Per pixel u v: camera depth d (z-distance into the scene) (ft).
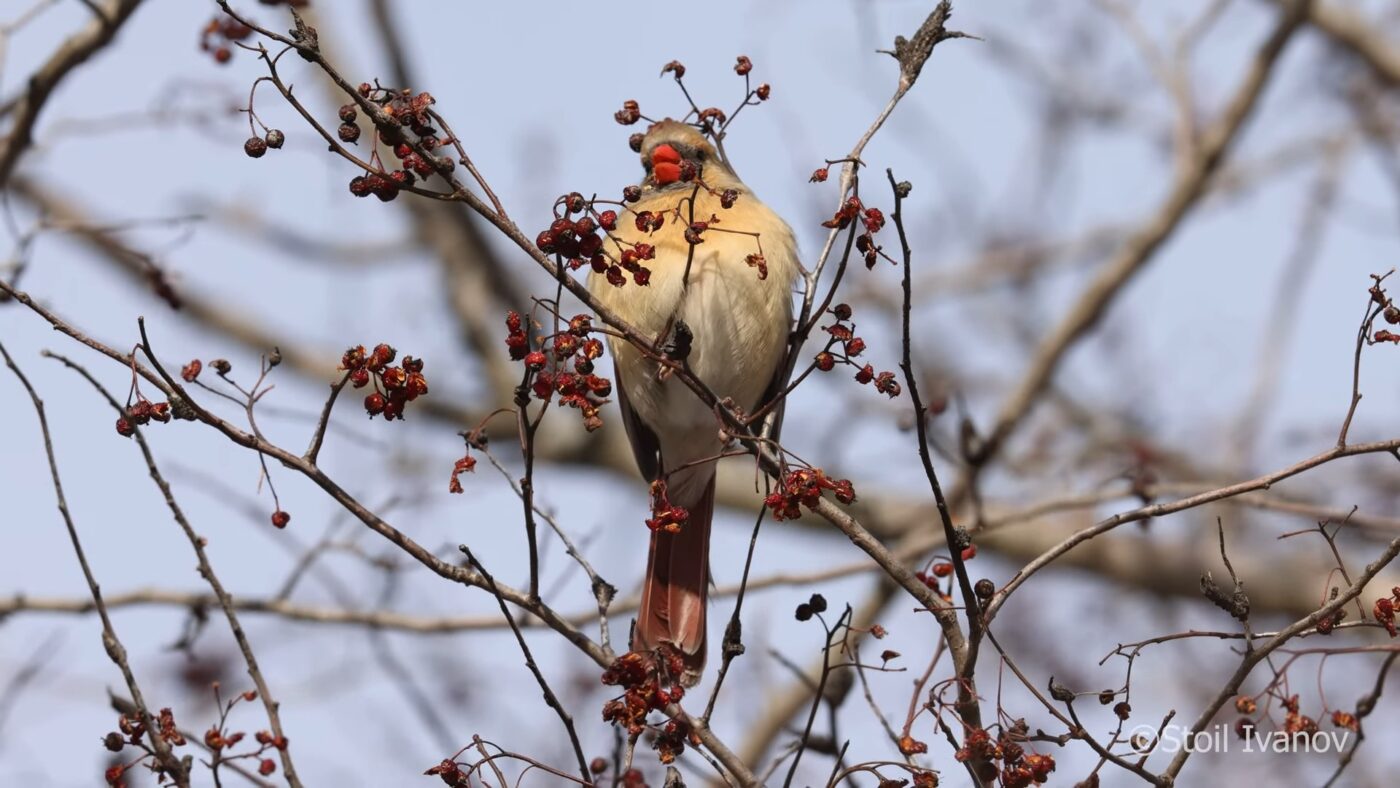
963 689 22.52
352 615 37.04
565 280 21.81
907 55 25.53
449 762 21.86
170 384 21.54
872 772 23.85
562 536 25.05
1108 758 21.94
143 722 21.07
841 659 30.94
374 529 22.38
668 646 27.58
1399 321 22.34
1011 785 21.62
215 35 35.17
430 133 21.09
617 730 25.44
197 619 33.42
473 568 23.89
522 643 22.44
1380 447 22.02
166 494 21.79
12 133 34.86
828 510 23.43
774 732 45.62
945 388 48.78
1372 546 51.75
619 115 25.22
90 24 34.83
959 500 44.32
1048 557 22.54
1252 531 51.80
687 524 31.78
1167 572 51.26
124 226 33.96
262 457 21.99
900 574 23.18
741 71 25.53
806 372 23.15
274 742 21.76
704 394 23.41
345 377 21.76
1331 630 22.36
